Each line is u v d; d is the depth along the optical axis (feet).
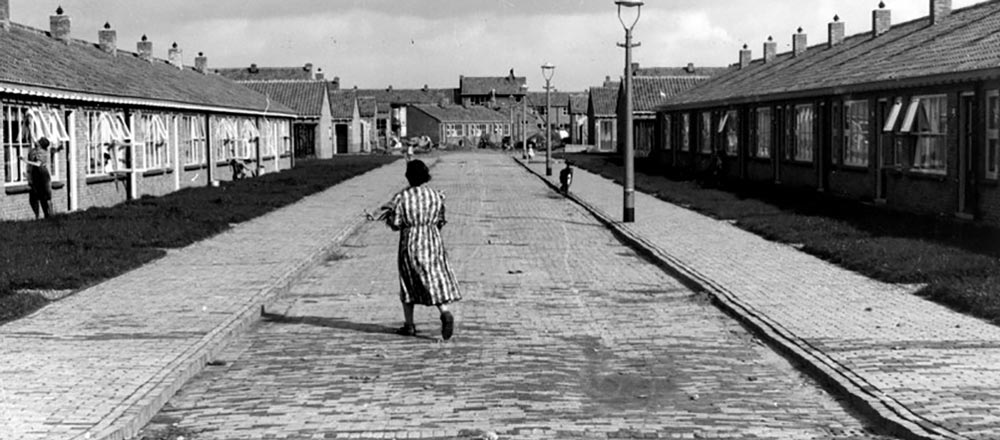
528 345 38.06
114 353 35.09
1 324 40.47
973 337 36.78
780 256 61.26
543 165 209.46
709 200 103.45
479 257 65.21
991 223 73.15
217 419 28.37
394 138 358.23
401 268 39.47
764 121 136.67
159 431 27.35
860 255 56.85
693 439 26.17
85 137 94.22
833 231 70.08
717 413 28.68
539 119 485.15
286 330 41.39
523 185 149.59
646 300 48.49
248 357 36.50
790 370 33.94
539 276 56.65
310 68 306.96
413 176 39.55
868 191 98.07
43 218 78.84
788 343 36.52
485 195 127.34
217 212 88.99
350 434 26.68
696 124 173.68
